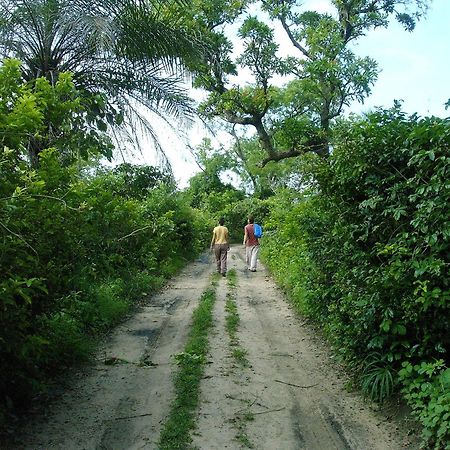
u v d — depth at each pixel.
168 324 8.89
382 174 5.56
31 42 9.12
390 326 5.02
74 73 9.50
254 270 16.86
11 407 4.87
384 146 5.48
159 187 17.72
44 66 9.20
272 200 22.72
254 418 4.92
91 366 6.53
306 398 5.44
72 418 4.93
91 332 7.77
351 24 23.30
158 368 6.46
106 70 9.91
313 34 21.33
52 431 4.64
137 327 8.65
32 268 4.78
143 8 9.60
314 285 7.78
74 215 5.40
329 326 6.74
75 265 5.84
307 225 7.64
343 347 6.05
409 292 4.77
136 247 8.74
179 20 10.52
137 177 12.29
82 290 6.44
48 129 6.22
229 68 20.78
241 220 35.69
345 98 21.39
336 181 6.12
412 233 4.87
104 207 6.45
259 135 22.84
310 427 4.74
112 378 6.08
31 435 4.55
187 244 20.86
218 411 5.08
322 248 7.05
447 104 5.15
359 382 5.64
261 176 41.06
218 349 7.26
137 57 9.82
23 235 4.75
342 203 6.24
